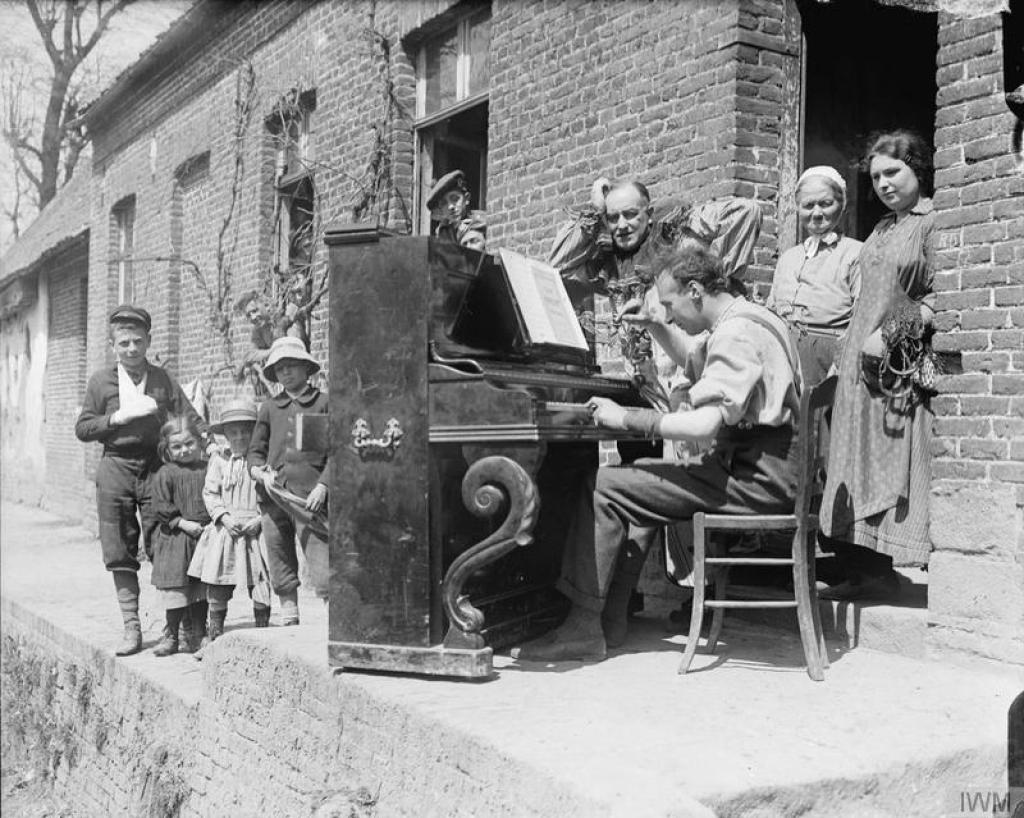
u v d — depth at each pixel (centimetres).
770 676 396
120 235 1561
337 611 397
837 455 453
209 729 471
